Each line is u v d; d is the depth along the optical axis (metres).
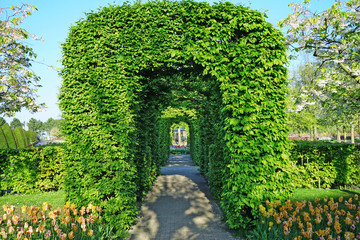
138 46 4.91
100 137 4.92
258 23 4.78
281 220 3.62
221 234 4.65
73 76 4.96
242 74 4.71
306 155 7.67
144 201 7.04
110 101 4.98
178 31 4.84
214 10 4.72
